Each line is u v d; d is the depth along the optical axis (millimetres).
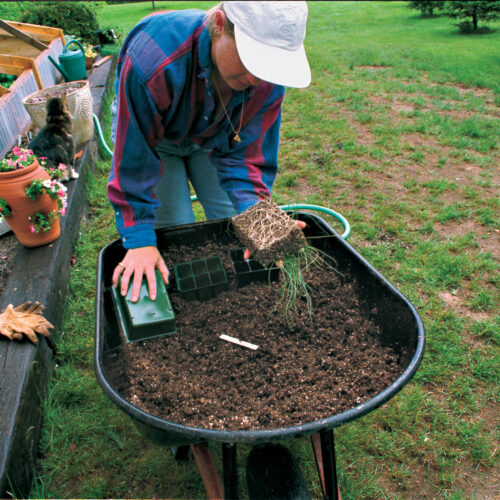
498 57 8070
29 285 2365
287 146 4676
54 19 7141
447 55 8352
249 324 1657
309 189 3889
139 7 18844
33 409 1881
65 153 3238
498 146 4762
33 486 1746
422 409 2084
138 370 1454
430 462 1888
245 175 1822
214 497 1346
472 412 2082
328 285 1777
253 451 1524
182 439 1087
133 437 1966
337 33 11156
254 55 1185
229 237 1993
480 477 1838
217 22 1270
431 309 2623
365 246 3158
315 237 1838
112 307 1643
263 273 1841
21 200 2441
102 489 1770
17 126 4188
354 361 1462
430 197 3766
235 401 1347
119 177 1557
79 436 1960
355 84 6770
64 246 2826
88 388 2146
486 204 3676
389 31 11141
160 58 1347
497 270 2947
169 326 1565
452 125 5223
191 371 1464
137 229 1590
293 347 1553
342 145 4680
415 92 6480
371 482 1807
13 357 1922
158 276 1633
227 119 1631
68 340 2398
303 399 1339
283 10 1164
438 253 3057
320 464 1497
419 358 1205
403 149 4664
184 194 2109
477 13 10148
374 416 2047
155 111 1445
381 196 3742
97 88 5523
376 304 1577
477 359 2322
